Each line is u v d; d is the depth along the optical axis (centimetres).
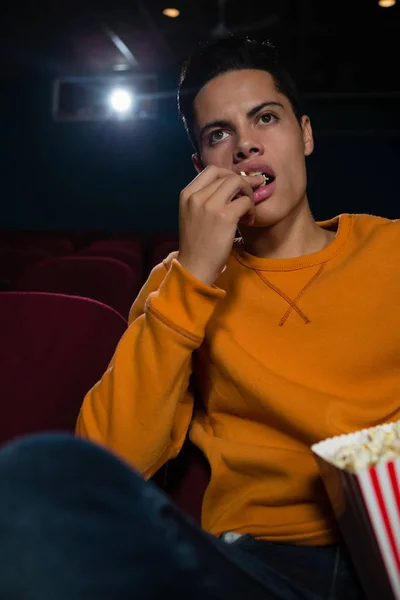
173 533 44
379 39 624
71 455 43
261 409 84
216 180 83
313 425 80
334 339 84
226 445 85
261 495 83
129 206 709
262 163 87
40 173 717
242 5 570
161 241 482
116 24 606
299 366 84
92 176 712
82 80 712
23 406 91
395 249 88
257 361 85
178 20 597
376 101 664
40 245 393
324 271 89
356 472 57
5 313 94
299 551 79
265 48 92
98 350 96
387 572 57
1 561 39
